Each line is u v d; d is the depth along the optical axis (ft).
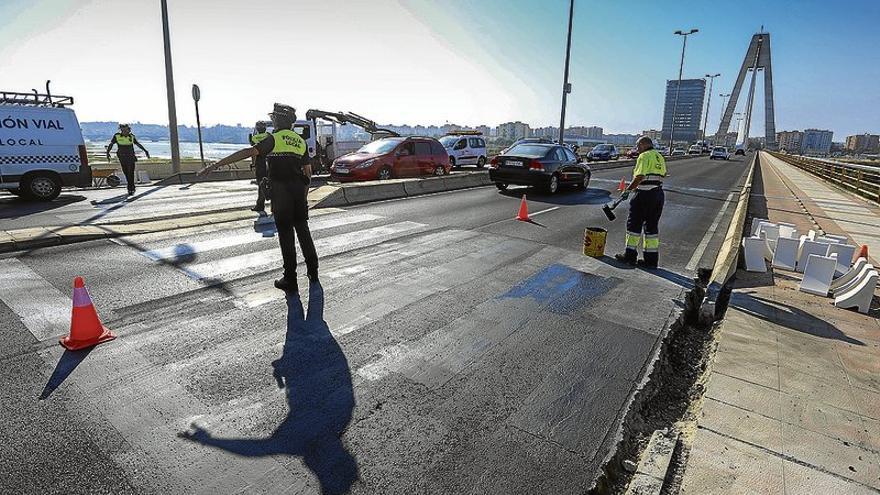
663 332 14.08
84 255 19.51
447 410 9.72
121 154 38.96
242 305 14.80
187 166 68.54
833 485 7.63
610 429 9.36
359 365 11.40
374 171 52.01
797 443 8.61
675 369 12.64
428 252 22.07
